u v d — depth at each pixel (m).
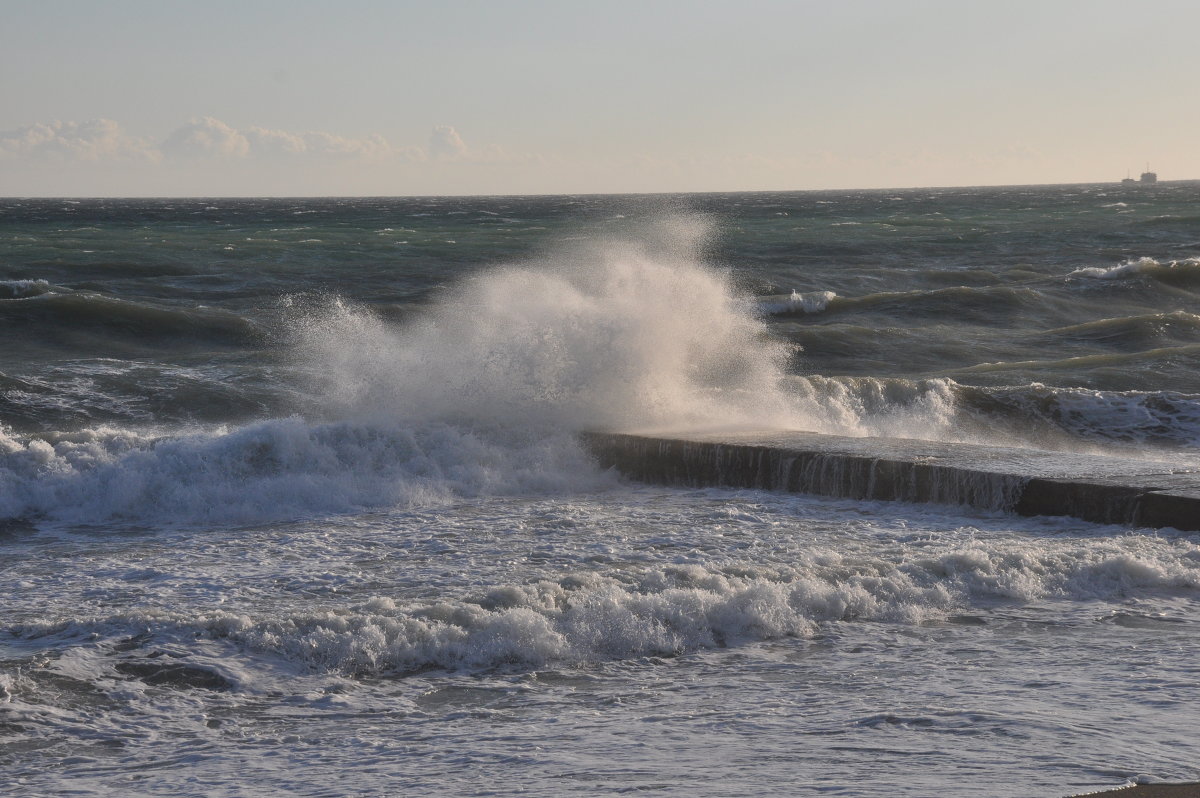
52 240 168.50
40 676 17.69
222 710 16.98
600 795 13.54
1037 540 27.72
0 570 26.14
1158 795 13.15
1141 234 191.00
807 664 19.16
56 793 14.06
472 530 30.23
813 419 47.09
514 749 15.34
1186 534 27.83
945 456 34.81
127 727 16.30
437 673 18.70
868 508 32.62
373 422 39.16
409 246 159.62
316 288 108.75
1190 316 86.62
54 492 33.12
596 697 17.62
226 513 32.44
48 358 69.00
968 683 17.92
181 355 71.69
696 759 14.74
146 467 34.34
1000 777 13.78
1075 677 18.12
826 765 14.38
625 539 28.94
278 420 37.50
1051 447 49.12
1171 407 52.41
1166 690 17.38
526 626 19.78
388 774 14.51
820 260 147.38
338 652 18.91
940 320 96.31
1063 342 83.19
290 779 14.41
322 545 28.58
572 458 39.03
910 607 22.08
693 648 20.08
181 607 22.44
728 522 30.97
